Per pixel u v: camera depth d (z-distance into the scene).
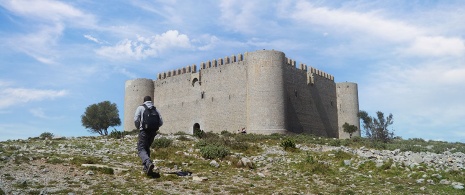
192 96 75.50
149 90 83.69
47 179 14.59
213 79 72.19
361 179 20.06
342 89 82.69
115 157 23.28
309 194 15.38
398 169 21.84
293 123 68.19
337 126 80.81
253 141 44.75
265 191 15.41
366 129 57.41
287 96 67.75
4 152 21.08
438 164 22.20
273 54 63.84
